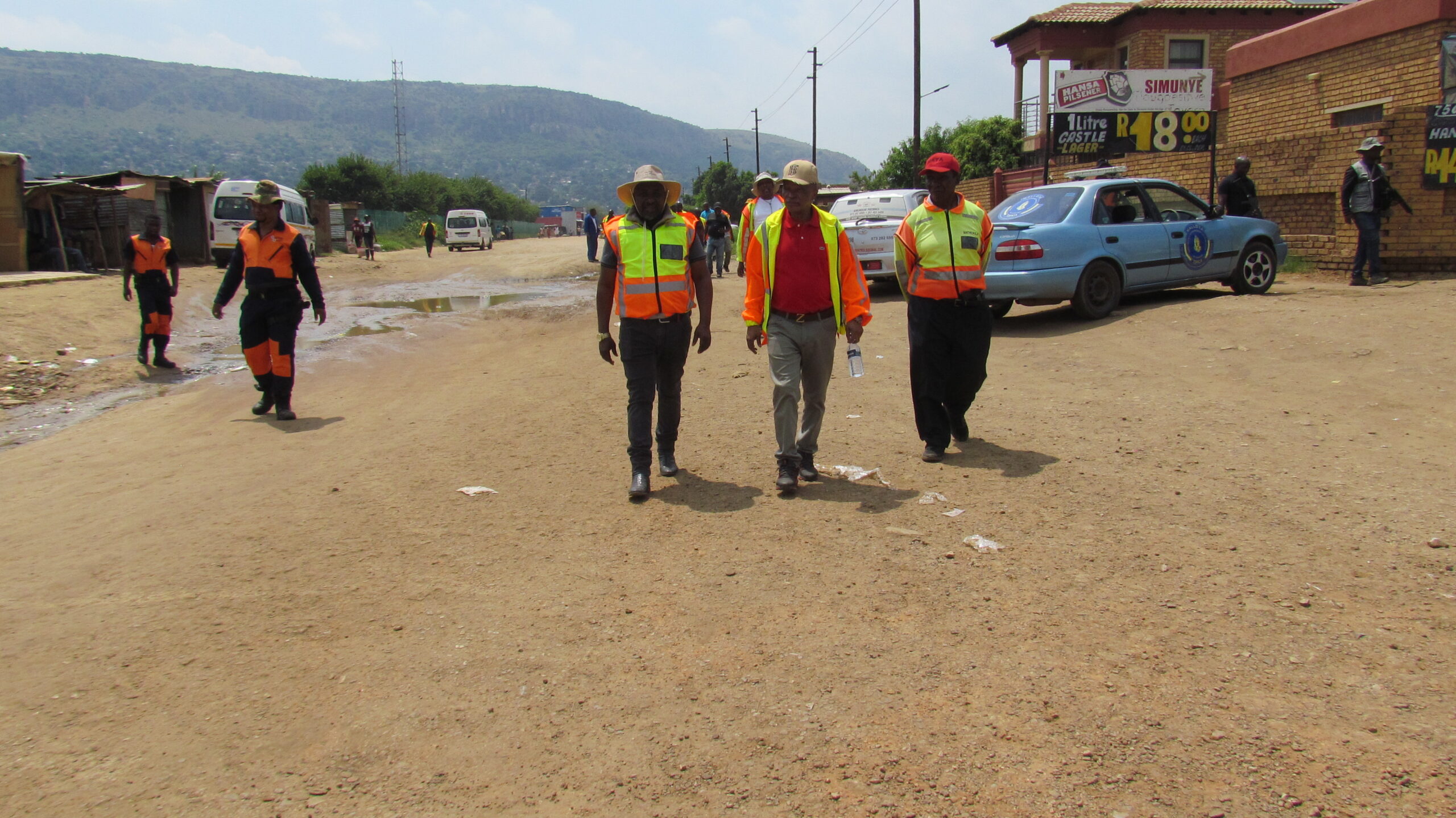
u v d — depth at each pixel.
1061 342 9.46
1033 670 3.22
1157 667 3.21
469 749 2.87
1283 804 2.51
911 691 3.12
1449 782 2.56
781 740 2.87
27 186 22.05
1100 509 4.77
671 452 5.68
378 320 15.44
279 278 7.62
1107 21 26.52
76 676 3.36
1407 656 3.22
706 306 5.45
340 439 6.98
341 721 3.03
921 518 4.75
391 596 4.00
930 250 5.55
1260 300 10.52
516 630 3.65
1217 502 4.80
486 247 46.22
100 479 6.16
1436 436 5.70
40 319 13.29
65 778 2.75
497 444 6.61
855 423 6.80
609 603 3.88
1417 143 12.57
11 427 8.31
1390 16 14.13
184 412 8.44
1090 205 10.36
